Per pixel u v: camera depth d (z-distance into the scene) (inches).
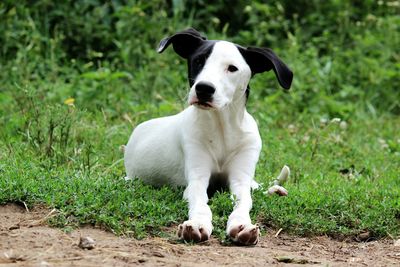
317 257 320.8
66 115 458.3
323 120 579.5
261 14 787.4
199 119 366.0
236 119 366.6
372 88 712.4
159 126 399.9
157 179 394.9
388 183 454.9
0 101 565.6
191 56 352.5
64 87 596.1
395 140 604.1
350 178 466.6
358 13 802.2
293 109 648.4
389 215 377.4
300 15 800.3
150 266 279.6
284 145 532.4
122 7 689.6
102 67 661.9
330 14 786.8
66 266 272.8
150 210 341.4
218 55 343.3
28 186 350.6
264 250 318.3
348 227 367.6
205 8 768.3
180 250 305.1
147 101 616.1
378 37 757.3
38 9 697.0
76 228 320.2
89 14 713.6
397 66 720.3
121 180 385.4
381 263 316.5
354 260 319.6
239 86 350.3
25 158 424.5
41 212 335.0
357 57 738.2
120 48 681.0
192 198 349.7
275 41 738.2
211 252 306.2
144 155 396.5
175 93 625.6
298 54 708.0
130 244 307.0
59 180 368.8
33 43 649.0
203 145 366.9
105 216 324.8
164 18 711.1
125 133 518.0
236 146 371.6
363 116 663.1
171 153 384.5
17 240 298.0
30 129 472.7
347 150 538.3
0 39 658.2
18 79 613.3
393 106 701.9
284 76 356.8
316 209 375.9
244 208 341.7
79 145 467.5
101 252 292.2
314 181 446.3
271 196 379.9
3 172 377.7
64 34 689.6
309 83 679.7
